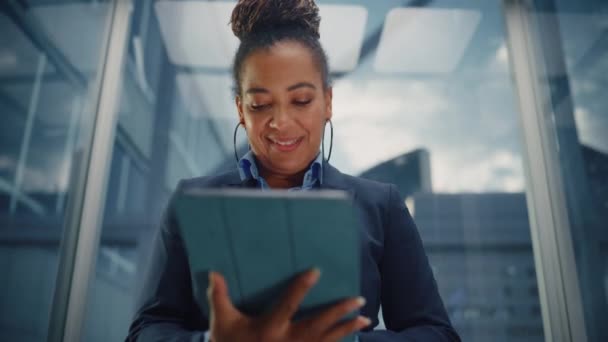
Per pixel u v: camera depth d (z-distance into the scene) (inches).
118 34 72.5
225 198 16.2
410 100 71.1
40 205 59.6
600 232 57.5
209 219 16.9
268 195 16.1
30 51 60.6
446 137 69.6
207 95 71.0
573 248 61.9
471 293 63.2
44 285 58.3
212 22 73.7
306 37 28.2
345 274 17.7
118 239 64.4
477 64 72.7
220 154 68.6
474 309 62.5
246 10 29.3
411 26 74.0
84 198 64.7
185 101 70.9
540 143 68.1
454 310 62.4
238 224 16.8
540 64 70.2
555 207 64.9
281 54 26.5
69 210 62.8
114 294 62.2
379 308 27.3
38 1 62.0
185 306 26.5
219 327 17.4
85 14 69.3
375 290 26.6
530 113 69.5
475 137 69.4
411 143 69.3
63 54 65.1
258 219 16.6
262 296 18.8
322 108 28.0
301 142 27.5
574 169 62.4
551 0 69.3
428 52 73.1
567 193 63.7
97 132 67.7
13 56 58.2
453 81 72.1
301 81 26.5
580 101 62.2
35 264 57.7
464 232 65.6
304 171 29.6
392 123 70.1
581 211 61.0
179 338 22.4
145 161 68.5
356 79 71.9
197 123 70.0
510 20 73.9
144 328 24.8
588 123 60.6
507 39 73.5
